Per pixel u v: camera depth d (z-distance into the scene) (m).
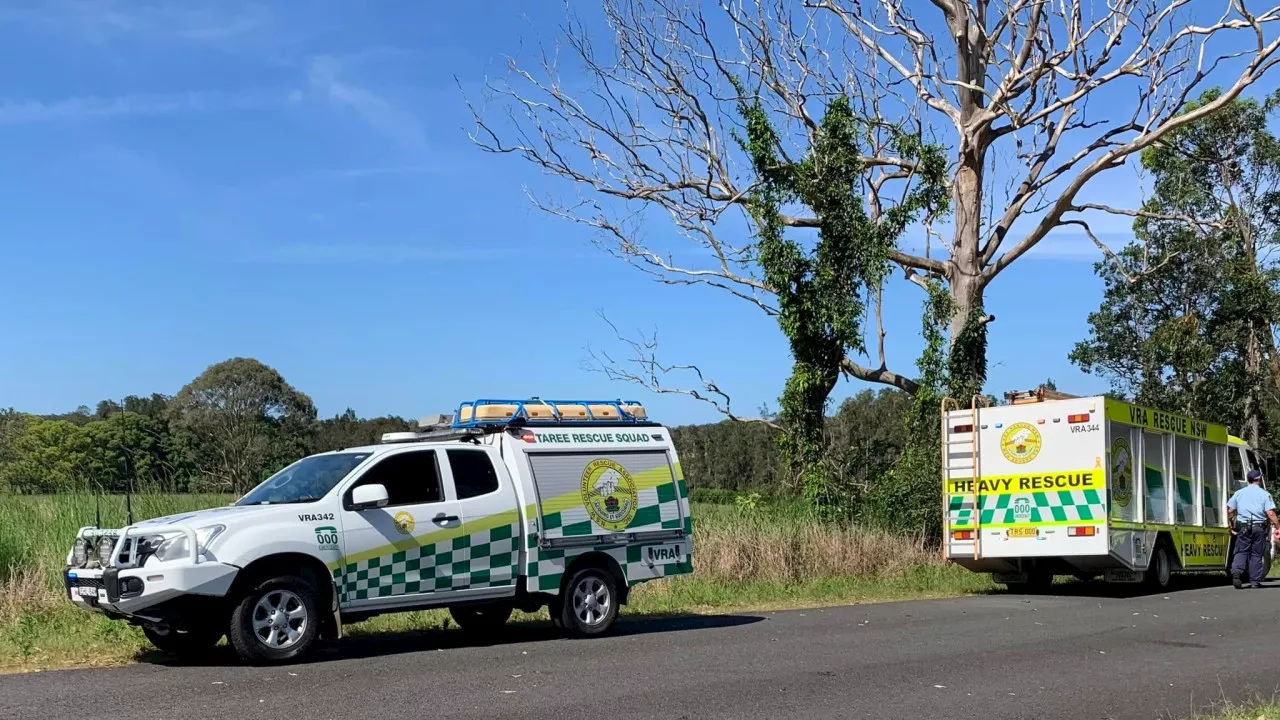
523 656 10.27
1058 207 28.39
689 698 8.27
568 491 11.77
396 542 10.43
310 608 9.76
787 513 22.88
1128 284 33.69
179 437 30.56
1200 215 35.28
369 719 7.36
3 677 8.87
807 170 25.86
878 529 21.98
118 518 14.07
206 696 8.07
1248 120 35.06
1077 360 36.59
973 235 28.17
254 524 9.62
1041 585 18.41
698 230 30.53
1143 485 17.62
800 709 7.95
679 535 12.59
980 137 28.30
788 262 25.92
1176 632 12.54
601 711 7.75
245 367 43.47
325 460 10.92
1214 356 34.25
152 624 9.23
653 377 31.47
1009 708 8.10
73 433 26.23
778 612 14.77
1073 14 26.41
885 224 26.64
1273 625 13.27
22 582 12.26
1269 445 34.69
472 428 11.74
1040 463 17.30
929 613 14.62
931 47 28.30
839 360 26.34
